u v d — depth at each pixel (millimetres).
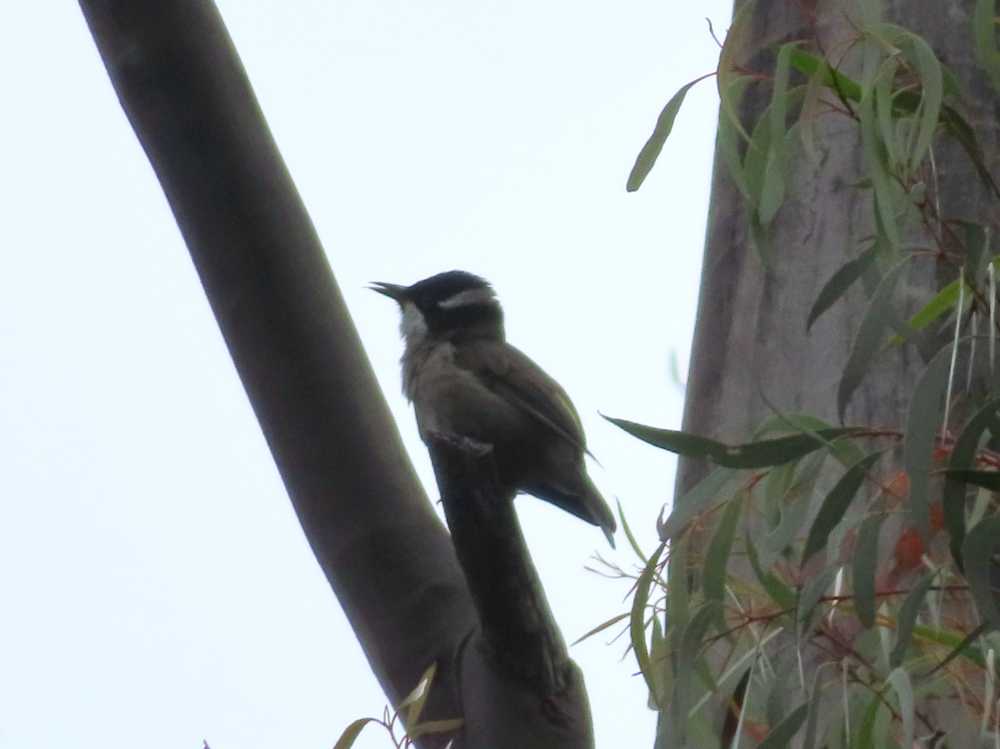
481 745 6191
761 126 6891
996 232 7137
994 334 6066
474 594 6152
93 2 6672
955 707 6289
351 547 6582
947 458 6238
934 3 7652
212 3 6703
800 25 7668
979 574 5703
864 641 6402
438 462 6043
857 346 6195
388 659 6496
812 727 5957
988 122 7387
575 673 6277
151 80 6605
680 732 6207
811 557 6406
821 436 6156
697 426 7410
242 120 6629
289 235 6617
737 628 6336
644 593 6512
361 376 6664
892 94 6719
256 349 6602
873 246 6527
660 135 6832
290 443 6625
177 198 6645
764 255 6809
